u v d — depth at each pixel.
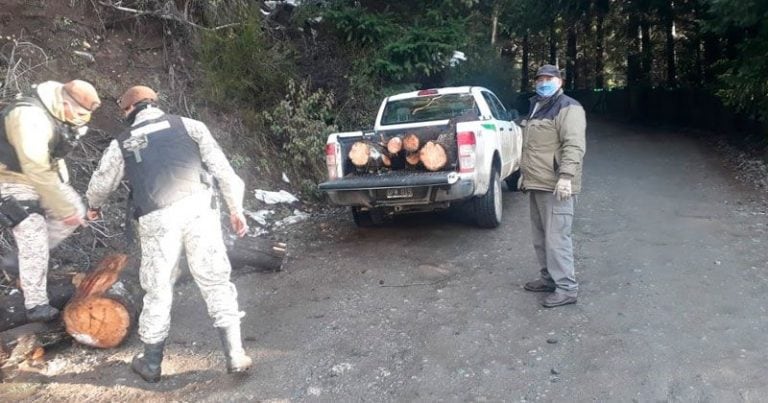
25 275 4.16
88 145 6.69
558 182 4.53
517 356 4.03
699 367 3.72
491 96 8.21
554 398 3.53
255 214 7.54
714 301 4.65
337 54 10.39
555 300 4.72
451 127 6.56
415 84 10.37
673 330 4.22
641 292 4.91
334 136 6.80
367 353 4.20
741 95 9.99
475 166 6.26
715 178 9.51
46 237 4.21
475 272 5.67
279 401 3.65
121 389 3.83
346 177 6.70
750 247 5.89
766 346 3.92
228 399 3.68
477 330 4.44
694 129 15.66
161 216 3.62
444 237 6.83
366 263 6.11
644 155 12.22
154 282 3.72
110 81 7.56
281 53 9.61
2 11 7.05
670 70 19.30
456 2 11.18
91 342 4.34
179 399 3.71
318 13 10.35
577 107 4.60
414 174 6.38
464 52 11.42
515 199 8.65
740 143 12.08
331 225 7.61
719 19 9.43
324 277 5.77
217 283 3.84
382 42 10.34
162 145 3.65
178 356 4.27
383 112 7.63
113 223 6.20
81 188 6.27
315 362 4.11
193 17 8.78
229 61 8.61
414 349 4.22
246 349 4.35
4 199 4.02
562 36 26.11
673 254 5.79
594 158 12.25
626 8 19.72
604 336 4.20
